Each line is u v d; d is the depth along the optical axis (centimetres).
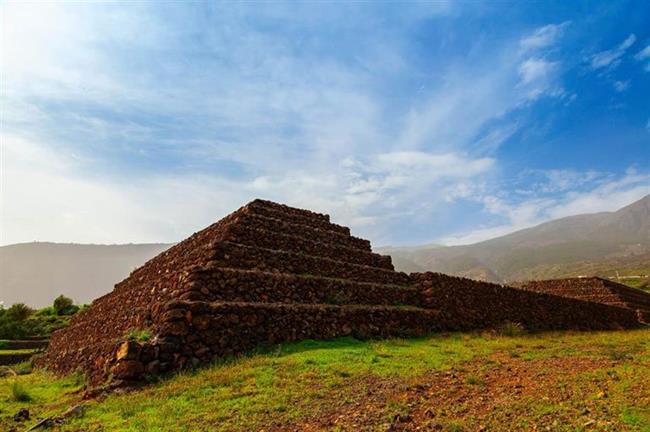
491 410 800
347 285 2036
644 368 1123
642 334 2688
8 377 1898
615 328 3919
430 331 2138
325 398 906
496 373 1152
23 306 4653
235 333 1407
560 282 5466
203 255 1811
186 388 1012
